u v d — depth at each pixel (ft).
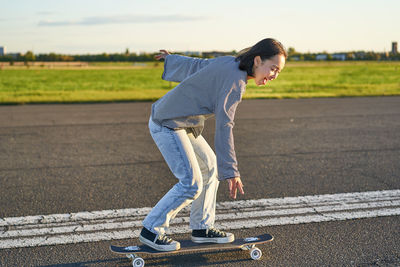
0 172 18.57
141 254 10.46
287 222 12.51
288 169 18.79
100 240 11.25
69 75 143.33
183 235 11.59
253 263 9.95
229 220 12.70
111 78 125.70
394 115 37.01
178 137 9.37
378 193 15.28
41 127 31.55
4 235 11.56
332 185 16.29
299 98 56.59
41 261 10.04
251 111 40.86
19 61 260.83
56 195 15.16
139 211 13.46
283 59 8.75
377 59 341.21
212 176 10.18
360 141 25.30
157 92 70.95
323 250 10.61
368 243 11.01
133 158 21.09
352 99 53.98
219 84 8.71
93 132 29.17
